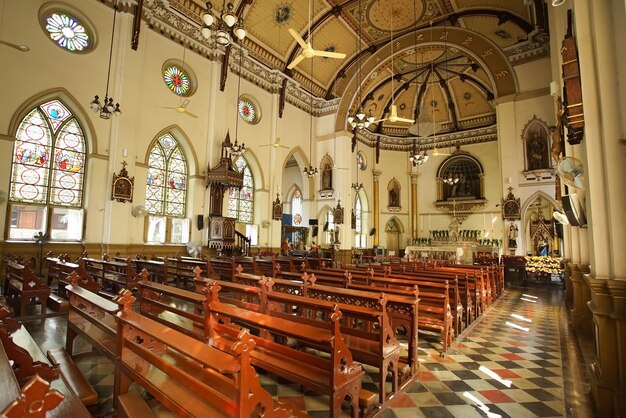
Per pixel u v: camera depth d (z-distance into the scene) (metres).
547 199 15.43
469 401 3.80
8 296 7.57
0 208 9.20
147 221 12.78
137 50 12.18
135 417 2.43
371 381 4.20
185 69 14.14
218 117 15.00
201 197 14.23
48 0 10.23
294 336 2.95
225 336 3.50
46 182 10.29
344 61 20.14
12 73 9.44
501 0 14.93
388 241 25.98
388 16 17.00
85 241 10.74
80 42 10.99
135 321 2.60
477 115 24.05
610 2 3.62
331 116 21.09
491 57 16.70
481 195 23.61
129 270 7.41
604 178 3.55
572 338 6.37
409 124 25.89
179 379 2.13
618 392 3.22
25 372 2.36
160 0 12.66
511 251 16.11
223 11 8.31
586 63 3.72
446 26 17.11
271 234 17.56
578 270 6.93
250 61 16.81
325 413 3.39
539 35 14.93
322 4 16.02
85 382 3.01
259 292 4.44
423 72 22.22
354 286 5.80
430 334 6.55
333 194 20.56
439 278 7.49
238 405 1.81
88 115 10.91
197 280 5.57
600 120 3.62
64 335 5.36
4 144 9.24
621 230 3.37
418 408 3.62
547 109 15.59
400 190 26.30
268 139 17.95
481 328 7.13
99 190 11.11
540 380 4.41
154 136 12.80
